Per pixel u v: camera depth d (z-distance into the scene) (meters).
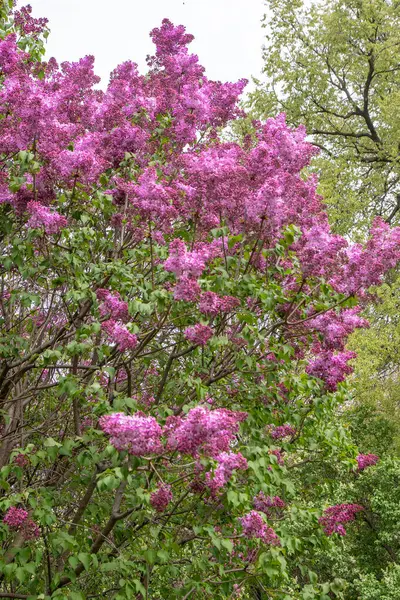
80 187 5.72
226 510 5.52
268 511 6.07
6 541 5.99
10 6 7.58
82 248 5.63
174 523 6.14
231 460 4.32
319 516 6.57
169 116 6.95
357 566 15.34
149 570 5.44
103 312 5.27
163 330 6.57
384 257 5.77
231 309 5.64
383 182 25.11
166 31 8.03
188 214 5.92
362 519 16.19
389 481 14.93
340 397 6.64
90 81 7.76
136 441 3.90
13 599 5.54
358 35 24.98
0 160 5.83
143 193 5.27
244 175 5.63
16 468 4.96
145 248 5.86
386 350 19.34
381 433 17.86
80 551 5.32
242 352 5.74
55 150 5.52
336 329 5.96
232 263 5.61
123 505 6.06
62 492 5.93
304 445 6.98
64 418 6.60
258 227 5.67
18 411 6.29
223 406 6.20
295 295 5.84
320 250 5.58
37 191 5.59
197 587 5.15
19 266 5.38
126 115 6.78
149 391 6.91
